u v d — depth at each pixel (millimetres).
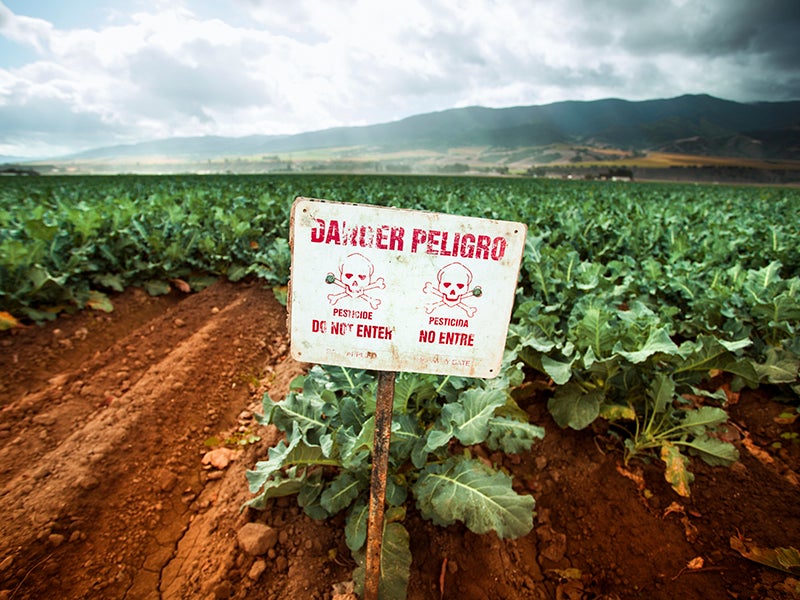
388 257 1606
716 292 4516
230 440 3428
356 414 2516
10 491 2623
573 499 2840
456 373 1766
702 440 2930
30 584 2186
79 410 3512
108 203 9070
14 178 31469
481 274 1646
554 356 3309
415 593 2287
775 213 14047
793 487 2920
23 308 4582
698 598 2322
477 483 2148
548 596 2385
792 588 2303
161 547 2527
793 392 3582
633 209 13141
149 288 5777
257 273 6465
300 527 2520
